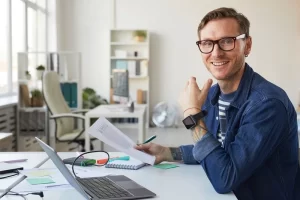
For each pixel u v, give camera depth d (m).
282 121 1.41
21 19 6.07
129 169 1.71
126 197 1.29
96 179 1.51
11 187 1.40
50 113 4.64
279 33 7.38
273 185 1.47
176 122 7.50
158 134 6.81
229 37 1.49
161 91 7.58
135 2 7.44
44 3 6.82
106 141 1.77
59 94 4.59
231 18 1.51
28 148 5.23
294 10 7.32
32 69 6.21
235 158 1.36
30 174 1.59
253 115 1.41
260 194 1.48
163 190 1.41
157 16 7.45
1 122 4.66
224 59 1.51
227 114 1.59
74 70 7.51
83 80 7.56
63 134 4.34
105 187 1.39
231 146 1.40
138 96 7.39
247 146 1.37
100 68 7.57
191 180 1.54
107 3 7.46
